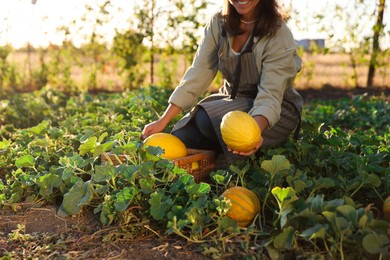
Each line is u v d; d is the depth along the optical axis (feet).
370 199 9.11
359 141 11.62
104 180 8.50
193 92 11.12
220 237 7.47
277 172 8.55
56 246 7.88
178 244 7.63
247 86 10.91
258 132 8.98
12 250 7.89
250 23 10.41
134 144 8.82
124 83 32.07
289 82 10.68
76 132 14.05
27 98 22.74
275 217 7.73
